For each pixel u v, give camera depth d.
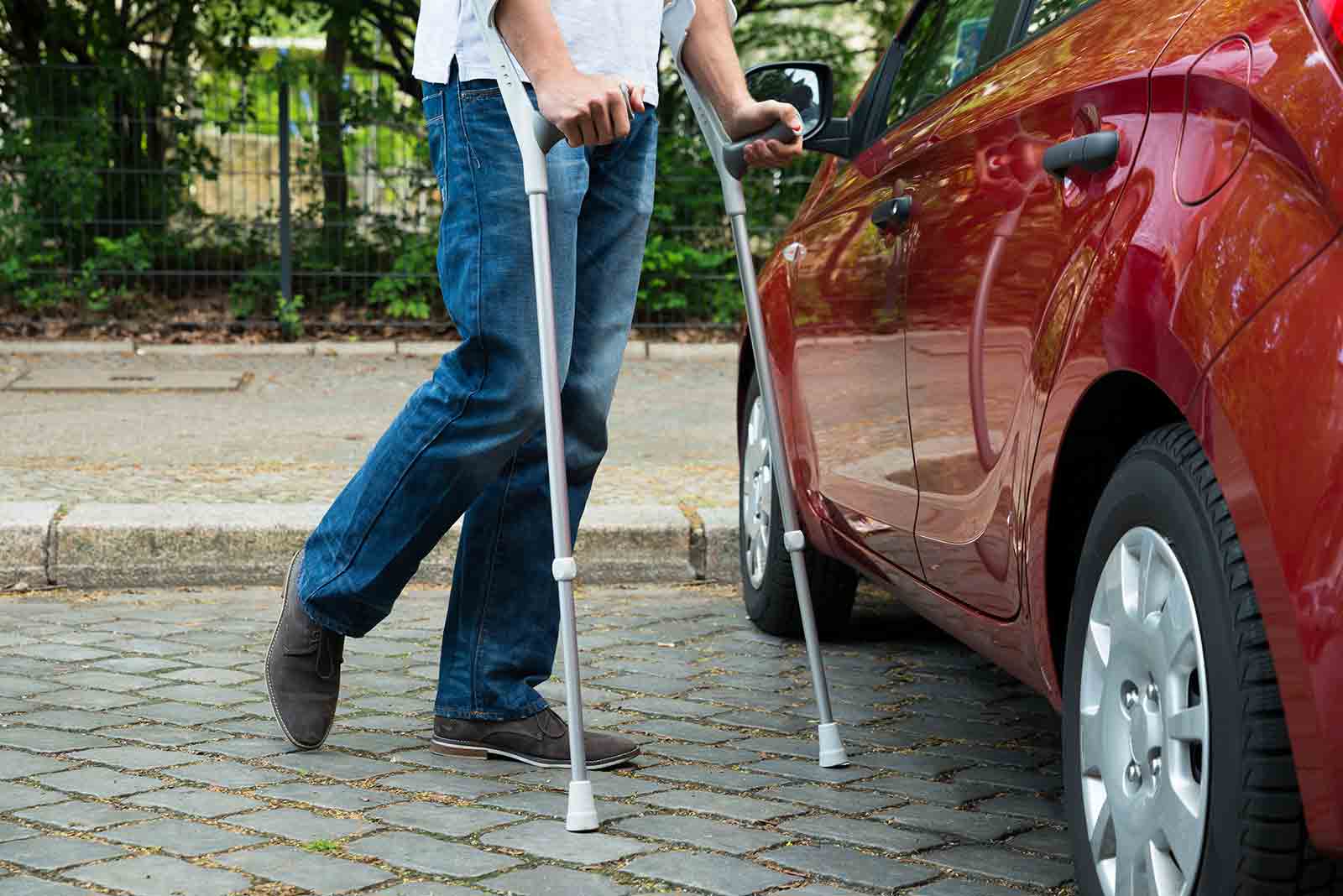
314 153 11.58
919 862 2.58
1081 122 2.41
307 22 12.76
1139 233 2.12
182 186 11.54
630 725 3.44
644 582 5.13
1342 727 1.68
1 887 2.38
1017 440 2.50
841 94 13.99
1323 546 1.70
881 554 3.36
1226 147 1.99
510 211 2.87
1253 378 1.81
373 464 3.03
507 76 2.75
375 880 2.45
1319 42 1.87
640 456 7.02
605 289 3.08
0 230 11.33
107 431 7.48
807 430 3.83
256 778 2.98
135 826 2.68
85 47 12.16
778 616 4.27
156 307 11.60
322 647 3.14
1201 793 1.92
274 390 9.23
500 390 2.91
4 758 3.07
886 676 3.94
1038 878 2.52
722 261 11.81
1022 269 2.52
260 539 5.04
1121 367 2.10
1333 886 1.83
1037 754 3.26
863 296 3.37
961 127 2.94
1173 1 2.35
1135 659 2.12
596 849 2.61
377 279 11.70
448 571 5.02
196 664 3.90
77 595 4.86
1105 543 2.24
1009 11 3.12
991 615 2.74
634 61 2.93
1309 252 1.79
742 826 2.75
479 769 3.08
